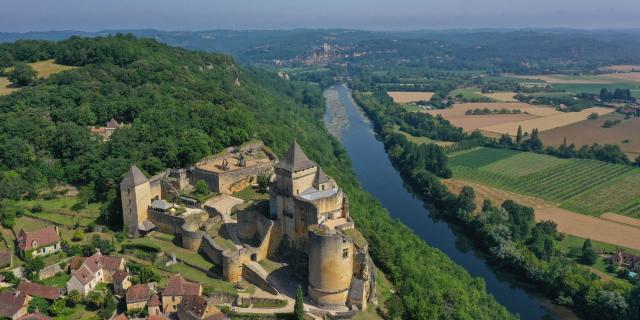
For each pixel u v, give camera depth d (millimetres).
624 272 187500
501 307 164500
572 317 172000
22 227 165500
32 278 136125
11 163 190875
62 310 125438
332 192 145750
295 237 143375
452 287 157750
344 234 133625
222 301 130500
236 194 182750
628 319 161000
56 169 190500
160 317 118625
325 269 126688
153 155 189500
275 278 137875
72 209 175500
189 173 187875
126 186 160250
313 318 123188
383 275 157000
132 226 163125
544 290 187750
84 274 132250
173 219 160125
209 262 146125
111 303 125938
